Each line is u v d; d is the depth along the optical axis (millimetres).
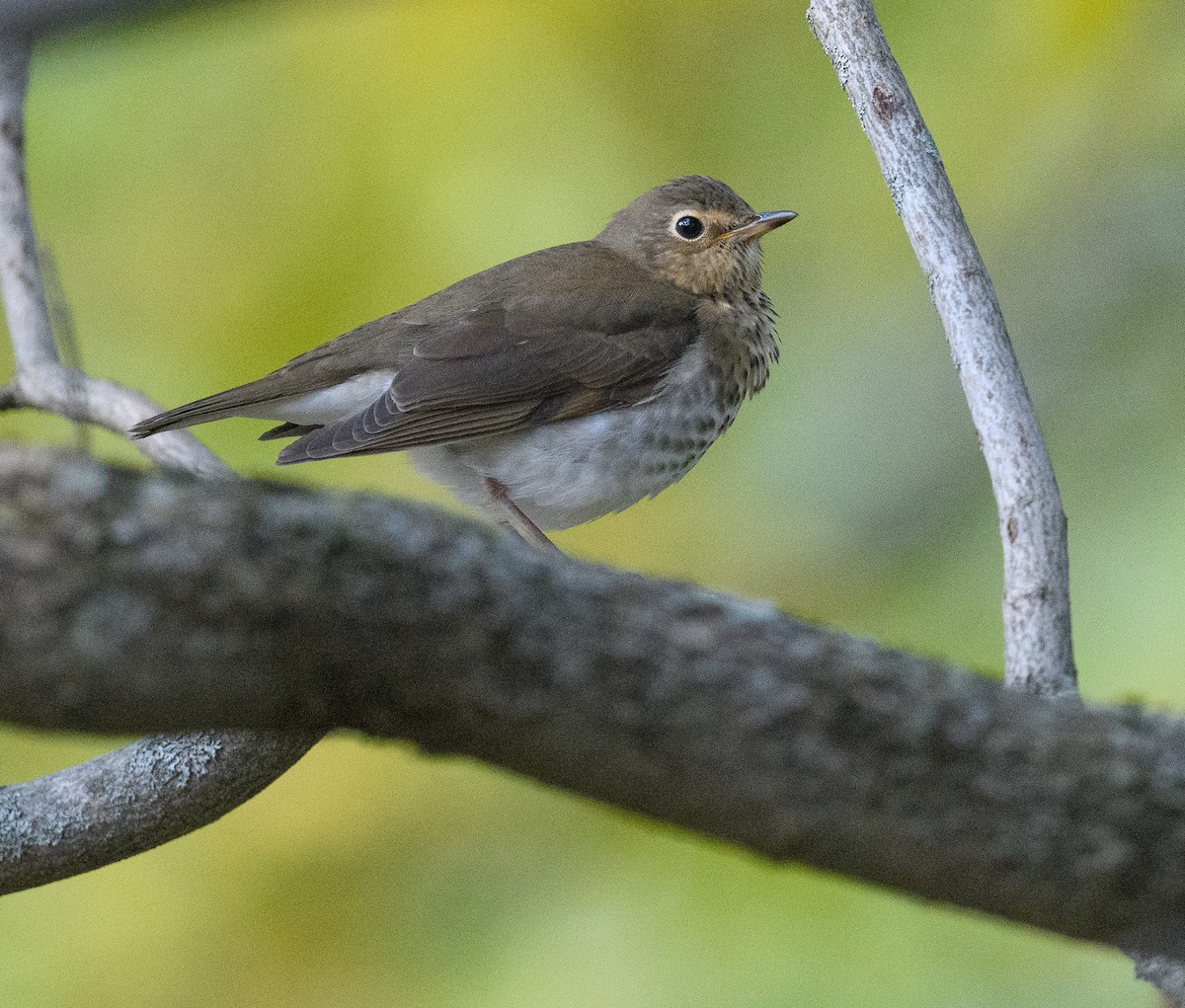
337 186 11469
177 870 11156
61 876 6703
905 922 9273
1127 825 3869
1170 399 11258
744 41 11914
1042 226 12180
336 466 11844
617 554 11711
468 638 3703
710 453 11852
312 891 11117
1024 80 11961
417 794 11180
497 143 11531
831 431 11688
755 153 12016
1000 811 3861
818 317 12000
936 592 10914
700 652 3795
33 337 8695
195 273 11492
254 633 3609
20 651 3498
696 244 10586
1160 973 4582
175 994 10859
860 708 3832
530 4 11594
